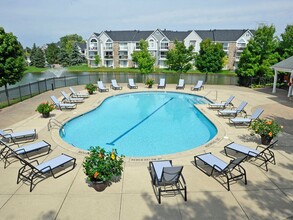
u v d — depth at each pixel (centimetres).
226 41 5662
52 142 987
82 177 705
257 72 2583
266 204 583
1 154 820
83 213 549
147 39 5984
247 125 1234
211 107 1659
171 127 1364
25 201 591
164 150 1044
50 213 549
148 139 1174
